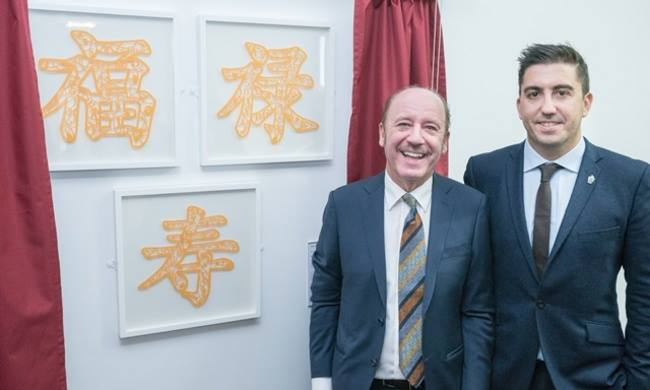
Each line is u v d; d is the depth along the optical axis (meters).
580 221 1.53
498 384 1.65
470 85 2.36
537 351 1.59
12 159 1.60
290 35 2.01
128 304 1.87
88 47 1.74
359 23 2.00
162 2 1.83
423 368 1.56
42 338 1.64
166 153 1.87
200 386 2.02
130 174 1.84
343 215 1.67
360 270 1.59
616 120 2.68
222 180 1.97
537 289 1.58
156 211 1.88
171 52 1.84
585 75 1.56
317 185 2.14
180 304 1.95
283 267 2.12
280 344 2.14
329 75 2.09
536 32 2.45
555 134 1.53
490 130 2.42
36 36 1.68
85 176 1.79
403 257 1.58
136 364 1.92
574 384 1.58
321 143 2.11
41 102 1.70
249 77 1.96
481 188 1.73
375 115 2.08
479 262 1.61
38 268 1.63
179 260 1.92
